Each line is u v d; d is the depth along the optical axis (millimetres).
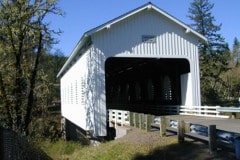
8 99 25984
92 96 23266
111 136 23812
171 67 27844
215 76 51500
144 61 28156
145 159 13664
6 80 25891
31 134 27562
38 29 25766
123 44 23625
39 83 28328
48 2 25531
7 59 26031
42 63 32406
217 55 51188
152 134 17438
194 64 25141
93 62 23000
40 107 28891
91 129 23484
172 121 16562
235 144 10969
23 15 24547
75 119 31391
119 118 23062
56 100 65062
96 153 17531
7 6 24594
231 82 68312
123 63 29828
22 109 26531
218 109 22828
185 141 14734
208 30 51969
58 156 21281
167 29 24672
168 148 14188
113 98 46156
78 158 18578
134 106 36375
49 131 30422
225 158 11414
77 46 25469
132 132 19297
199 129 14039
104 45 23219
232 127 16812
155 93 32250
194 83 25109
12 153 12578
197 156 12219
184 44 24969
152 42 24281
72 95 33656
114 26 23484
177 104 27062
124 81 41188
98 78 22953
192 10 53094
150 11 24234
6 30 25016
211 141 12258
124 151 15711
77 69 29438
